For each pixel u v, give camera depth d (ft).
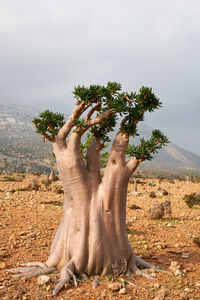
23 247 27.35
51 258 22.31
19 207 47.57
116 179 21.06
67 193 21.53
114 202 21.22
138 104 20.68
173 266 23.21
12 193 64.95
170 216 48.26
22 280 20.10
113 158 21.22
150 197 73.31
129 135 20.92
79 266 20.65
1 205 48.29
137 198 70.18
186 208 57.98
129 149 20.33
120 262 21.40
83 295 18.26
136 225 40.55
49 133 22.04
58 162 21.45
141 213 50.47
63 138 22.07
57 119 22.45
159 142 20.06
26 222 37.42
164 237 34.47
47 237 31.22
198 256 27.09
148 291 19.02
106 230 21.02
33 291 18.54
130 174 21.34
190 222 43.80
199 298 18.29
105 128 22.50
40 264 22.44
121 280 20.30
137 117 20.25
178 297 18.38
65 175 21.22
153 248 29.48
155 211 45.29
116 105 19.67
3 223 35.94
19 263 23.32
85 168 21.33
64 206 22.57
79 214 21.06
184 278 21.45
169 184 111.86
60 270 21.65
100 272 21.16
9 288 18.63
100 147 22.30
